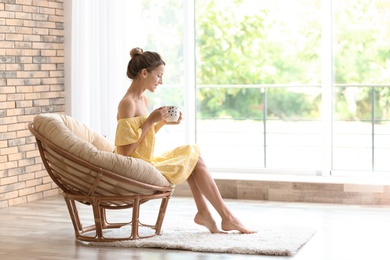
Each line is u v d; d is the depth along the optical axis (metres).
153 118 4.92
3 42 6.55
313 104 7.03
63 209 6.30
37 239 5.06
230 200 6.60
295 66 7.07
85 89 7.15
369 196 6.29
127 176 4.71
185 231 5.21
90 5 7.06
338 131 6.91
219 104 7.34
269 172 7.12
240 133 7.30
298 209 6.09
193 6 7.23
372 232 5.15
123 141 4.90
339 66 6.86
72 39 7.15
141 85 5.06
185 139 7.29
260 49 7.18
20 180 6.71
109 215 5.89
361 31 6.79
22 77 6.77
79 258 4.50
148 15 7.34
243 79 7.25
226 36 7.26
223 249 4.60
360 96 6.83
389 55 6.74
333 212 5.93
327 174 6.86
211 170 7.31
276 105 7.17
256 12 7.16
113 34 7.02
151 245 4.76
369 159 6.85
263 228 5.23
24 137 6.79
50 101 7.13
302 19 7.02
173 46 7.31
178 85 7.34
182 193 6.88
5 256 4.58
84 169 4.70
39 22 6.97
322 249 4.66
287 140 7.14
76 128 5.20
